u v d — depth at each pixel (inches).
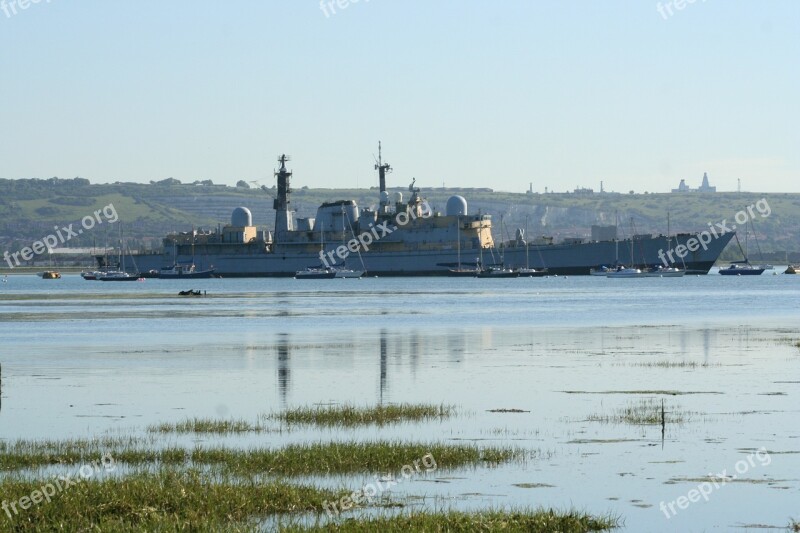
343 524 3238.2
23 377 7273.6
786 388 6456.7
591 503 3636.8
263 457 4237.2
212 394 6373.0
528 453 4446.4
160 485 3671.3
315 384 6815.9
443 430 5004.9
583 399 6028.5
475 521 3270.2
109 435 4940.9
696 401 5910.4
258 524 3312.0
